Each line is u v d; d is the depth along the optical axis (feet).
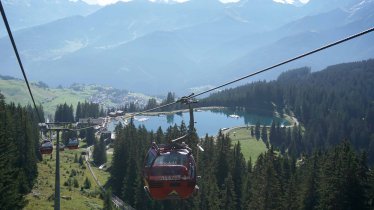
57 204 175.83
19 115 352.90
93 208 314.76
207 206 310.04
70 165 500.74
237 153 412.36
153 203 328.90
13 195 177.58
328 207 222.48
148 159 68.74
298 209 256.73
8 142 225.56
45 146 268.82
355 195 215.10
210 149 422.00
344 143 275.80
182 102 73.92
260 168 348.18
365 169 243.40
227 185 320.50
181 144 68.74
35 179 344.49
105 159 577.43
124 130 451.53
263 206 272.92
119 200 371.97
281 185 289.12
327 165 253.85
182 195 64.49
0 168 179.63
